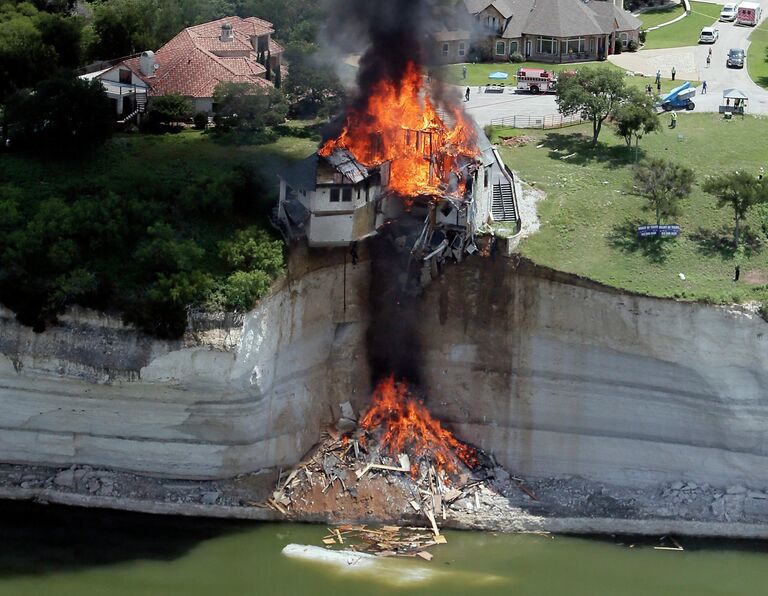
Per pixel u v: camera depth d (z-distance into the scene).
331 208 71.44
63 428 69.31
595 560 66.50
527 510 69.50
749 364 69.25
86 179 79.06
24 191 76.75
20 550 65.12
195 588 62.69
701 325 69.31
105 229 70.44
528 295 72.12
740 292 70.50
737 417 69.50
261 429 69.81
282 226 73.12
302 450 71.81
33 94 83.88
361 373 75.00
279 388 70.88
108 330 67.38
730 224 79.19
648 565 66.25
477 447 73.44
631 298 70.12
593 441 72.06
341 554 65.75
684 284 71.44
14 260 68.38
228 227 73.25
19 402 68.75
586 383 71.75
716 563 66.62
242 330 66.88
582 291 71.06
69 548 65.44
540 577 64.75
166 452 69.44
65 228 70.38
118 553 65.31
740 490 70.00
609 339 71.00
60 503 68.38
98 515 67.94
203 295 67.19
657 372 70.69
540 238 75.31
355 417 73.88
